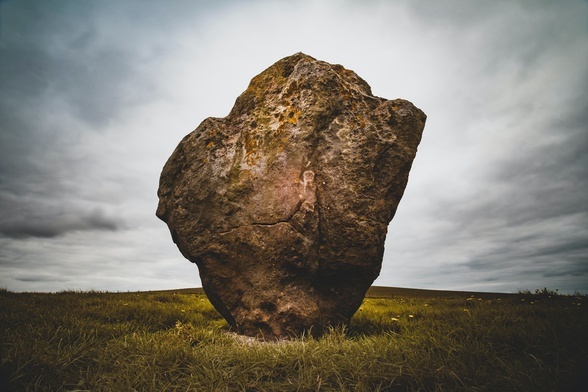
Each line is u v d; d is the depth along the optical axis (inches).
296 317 206.8
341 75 268.8
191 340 178.5
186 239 241.1
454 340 145.3
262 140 241.9
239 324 220.7
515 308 261.1
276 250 214.5
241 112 270.5
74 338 164.4
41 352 129.7
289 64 270.5
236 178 237.3
